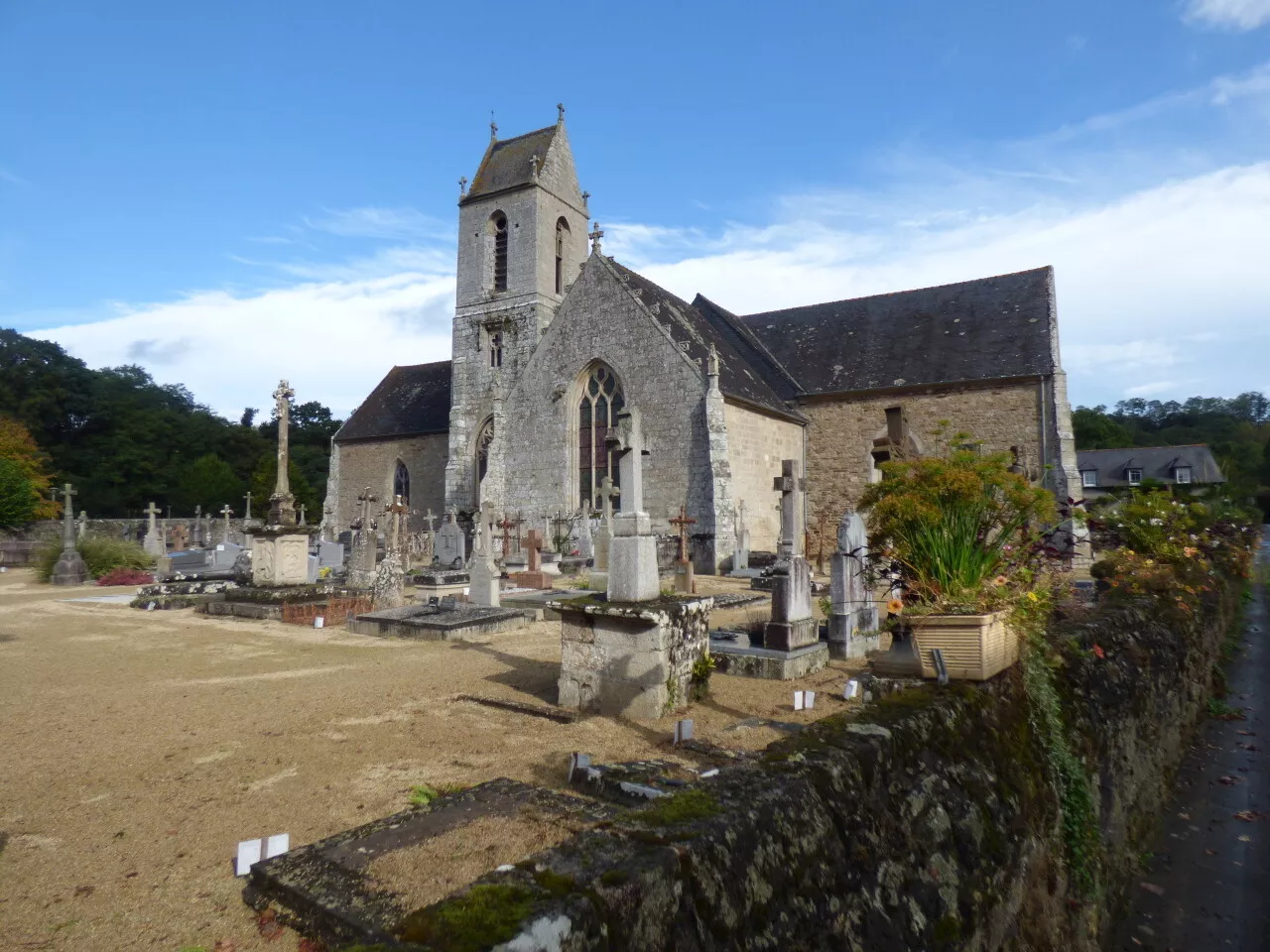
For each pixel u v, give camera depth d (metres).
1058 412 26.98
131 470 64.31
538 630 13.12
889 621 5.16
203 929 3.59
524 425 29.89
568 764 5.84
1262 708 9.32
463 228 36.28
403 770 5.82
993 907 3.30
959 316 31.72
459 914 1.92
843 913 2.61
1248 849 5.82
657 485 26.41
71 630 13.48
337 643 11.96
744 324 36.84
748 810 2.56
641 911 2.06
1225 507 20.94
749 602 16.20
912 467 5.84
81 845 4.57
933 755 3.48
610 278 28.25
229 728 7.05
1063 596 5.91
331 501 44.03
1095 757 5.05
